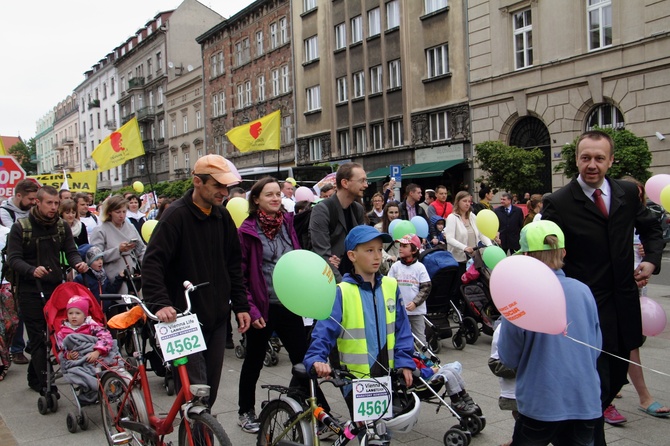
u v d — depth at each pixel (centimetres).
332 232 554
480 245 851
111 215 712
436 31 2717
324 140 3522
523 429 334
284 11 3844
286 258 372
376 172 2986
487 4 2439
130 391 445
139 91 6153
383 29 3028
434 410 552
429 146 2767
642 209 466
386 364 390
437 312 770
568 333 327
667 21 1872
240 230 503
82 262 635
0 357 718
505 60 2380
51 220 621
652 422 505
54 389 596
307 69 3650
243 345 785
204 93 4944
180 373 393
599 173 424
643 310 545
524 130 2369
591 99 2094
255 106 4234
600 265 428
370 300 391
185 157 5381
